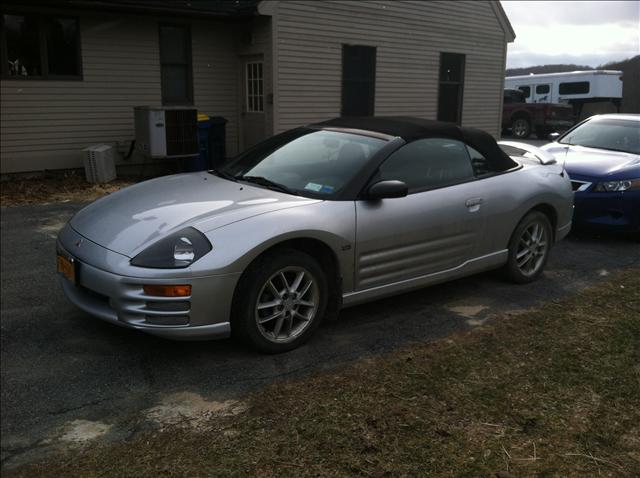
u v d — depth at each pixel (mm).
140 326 3145
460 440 2582
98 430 2703
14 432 2684
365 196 3742
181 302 3115
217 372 3262
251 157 4496
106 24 10281
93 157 9703
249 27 11469
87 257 3338
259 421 2730
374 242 3770
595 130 7660
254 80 11844
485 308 4301
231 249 3195
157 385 3121
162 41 11031
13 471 2404
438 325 3959
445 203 4125
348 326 3939
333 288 3729
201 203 3627
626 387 3068
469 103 15219
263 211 3434
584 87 22031
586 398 2953
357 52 12492
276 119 11383
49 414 2840
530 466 2414
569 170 6566
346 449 2504
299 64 11500
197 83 11570
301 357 3453
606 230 6367
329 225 3541
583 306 4316
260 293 3332
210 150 11203
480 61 15180
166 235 3246
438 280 4246
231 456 2461
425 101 14156
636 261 5684
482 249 4480
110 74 10500
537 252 4957
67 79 10078
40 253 5707
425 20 13578
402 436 2602
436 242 4129
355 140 4156
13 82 9586
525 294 4637
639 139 7180
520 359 3393
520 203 4633
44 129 10016
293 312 3516
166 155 10031
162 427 2709
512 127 21250
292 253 3430
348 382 3109
